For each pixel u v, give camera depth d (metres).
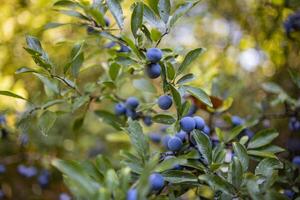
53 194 0.74
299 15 0.62
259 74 0.79
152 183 0.33
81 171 0.28
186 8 0.40
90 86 0.49
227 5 0.78
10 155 0.76
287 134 0.70
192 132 0.39
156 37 0.41
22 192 0.76
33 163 0.74
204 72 0.64
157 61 0.39
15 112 0.63
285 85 0.75
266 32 0.70
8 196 0.76
